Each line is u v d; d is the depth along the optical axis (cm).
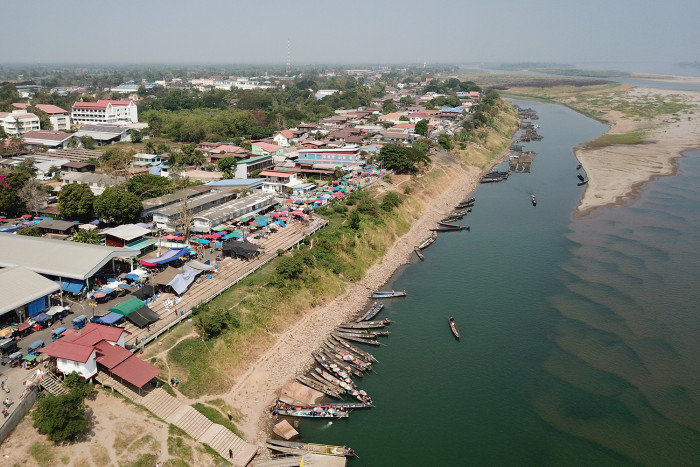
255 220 13125
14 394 6575
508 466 6769
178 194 13712
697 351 9262
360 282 11756
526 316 10462
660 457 6950
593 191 19388
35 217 12950
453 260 13238
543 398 8069
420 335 9781
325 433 7281
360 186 16688
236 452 6744
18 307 7944
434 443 7125
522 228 15575
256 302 9581
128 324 8356
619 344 9475
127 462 6084
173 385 7406
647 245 14075
